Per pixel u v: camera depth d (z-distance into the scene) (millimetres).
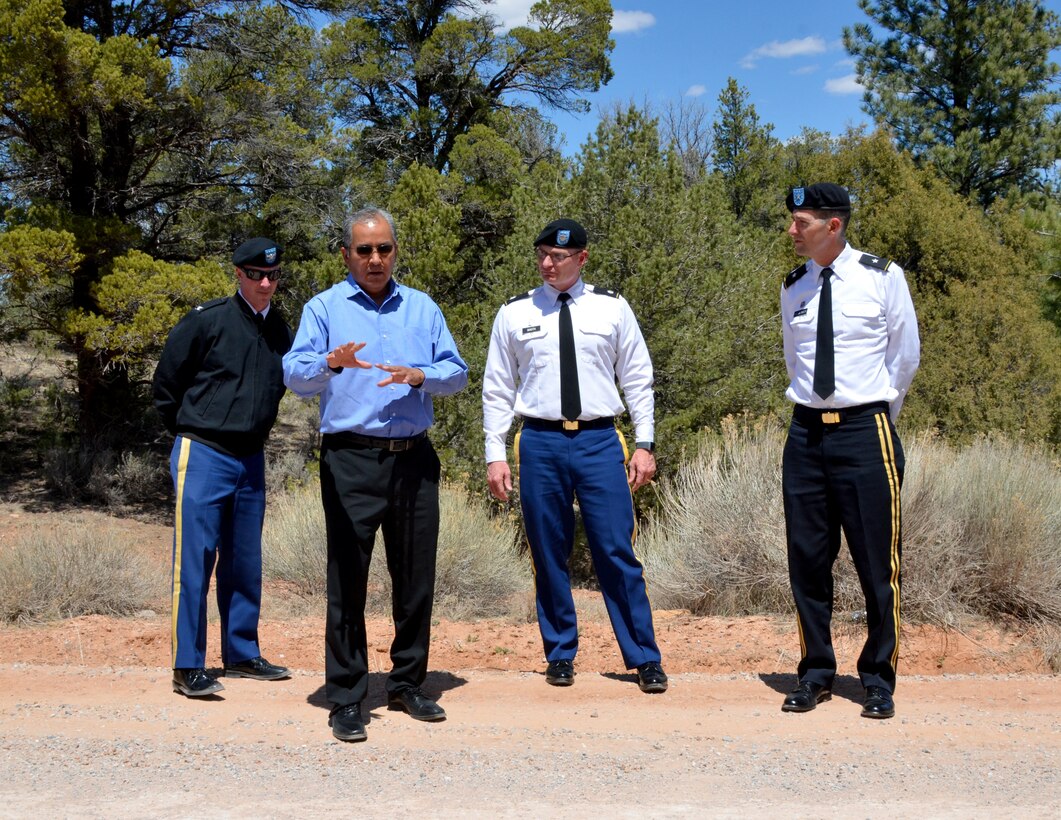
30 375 21109
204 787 3609
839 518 4844
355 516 4305
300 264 18578
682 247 12203
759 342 12617
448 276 14875
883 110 26922
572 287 5008
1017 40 26312
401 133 23812
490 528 8828
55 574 6969
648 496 11531
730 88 28875
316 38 23125
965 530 6312
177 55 18047
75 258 14695
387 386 4359
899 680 5340
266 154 17891
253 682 5125
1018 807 3453
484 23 23172
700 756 3998
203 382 4973
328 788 3602
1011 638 5875
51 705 4680
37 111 14398
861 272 4703
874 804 3473
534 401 4980
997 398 11961
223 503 5020
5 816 3309
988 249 13211
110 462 17328
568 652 5125
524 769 3824
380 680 5223
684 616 6672
